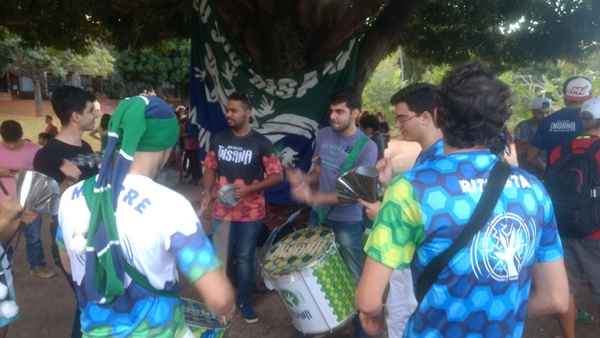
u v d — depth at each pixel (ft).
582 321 15.01
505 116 5.77
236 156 14.52
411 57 37.09
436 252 5.66
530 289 6.41
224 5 19.61
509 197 5.70
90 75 141.18
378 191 9.43
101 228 5.98
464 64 5.95
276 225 18.20
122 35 29.89
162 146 6.45
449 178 5.70
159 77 87.66
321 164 13.87
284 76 20.54
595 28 29.40
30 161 17.46
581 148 12.55
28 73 122.93
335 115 13.41
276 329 14.61
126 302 6.08
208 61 21.20
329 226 13.37
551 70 86.99
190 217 6.13
